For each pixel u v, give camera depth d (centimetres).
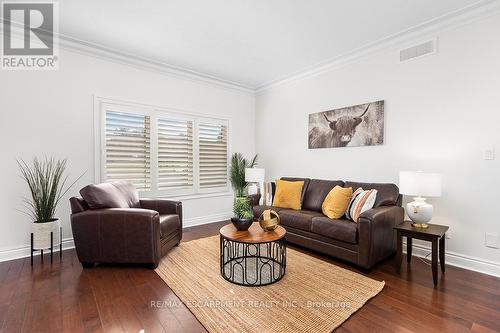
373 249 237
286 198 358
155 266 249
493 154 238
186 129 423
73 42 309
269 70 408
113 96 346
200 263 262
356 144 344
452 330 159
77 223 246
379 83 320
